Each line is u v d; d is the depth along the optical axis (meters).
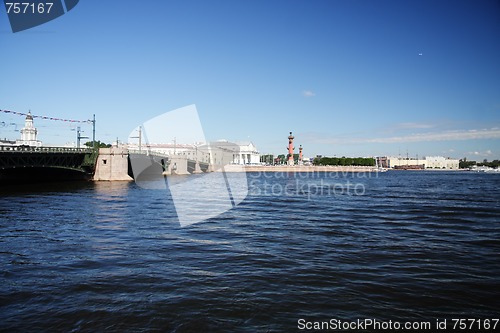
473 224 26.03
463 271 14.44
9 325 9.52
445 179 116.75
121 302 11.03
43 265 14.83
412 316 10.34
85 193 50.09
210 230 23.03
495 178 126.12
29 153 55.50
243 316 10.20
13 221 25.92
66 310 10.44
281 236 21.27
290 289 12.27
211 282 12.87
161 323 9.73
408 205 38.66
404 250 17.88
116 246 18.25
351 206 37.72
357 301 11.30
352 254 17.02
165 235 21.23
